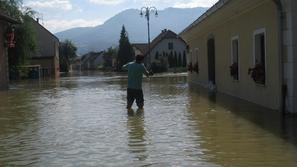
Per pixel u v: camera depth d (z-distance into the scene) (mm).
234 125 11969
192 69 32906
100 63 159125
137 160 8359
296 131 10680
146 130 11656
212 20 22766
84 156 8828
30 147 9898
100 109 16891
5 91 31312
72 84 39438
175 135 10805
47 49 76250
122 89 29172
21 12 52969
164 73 69000
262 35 16156
